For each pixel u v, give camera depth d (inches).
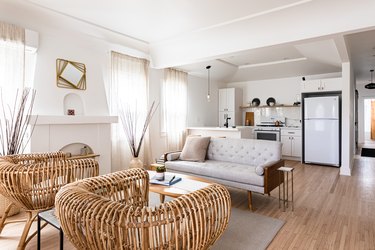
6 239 91.2
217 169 133.1
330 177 183.5
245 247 84.7
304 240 89.8
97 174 85.9
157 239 39.8
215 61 239.9
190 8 128.2
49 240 90.2
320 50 185.5
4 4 119.3
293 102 279.9
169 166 155.2
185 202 43.8
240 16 137.3
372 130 483.5
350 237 91.7
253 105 297.4
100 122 157.2
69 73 148.7
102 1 121.0
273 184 121.6
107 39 164.6
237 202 130.7
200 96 281.7
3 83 120.3
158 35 169.9
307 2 117.5
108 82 176.6
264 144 144.1
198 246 44.2
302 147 243.6
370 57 218.4
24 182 72.4
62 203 43.4
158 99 218.1
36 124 128.8
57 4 124.1
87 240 40.2
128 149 187.9
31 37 129.3
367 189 151.8
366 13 110.4
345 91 189.6
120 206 40.4
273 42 139.9
